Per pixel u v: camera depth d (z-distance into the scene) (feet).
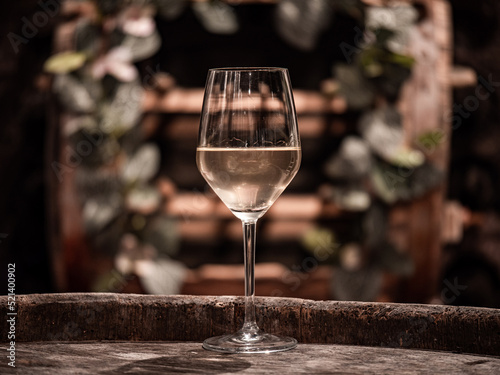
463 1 7.67
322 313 3.01
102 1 5.45
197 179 5.19
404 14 5.44
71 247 5.46
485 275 7.72
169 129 5.17
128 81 5.29
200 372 2.60
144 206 5.24
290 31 5.14
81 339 3.05
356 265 5.30
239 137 2.79
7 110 7.68
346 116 5.21
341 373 2.58
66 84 5.43
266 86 2.82
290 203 5.14
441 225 5.46
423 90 5.40
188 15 5.17
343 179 5.20
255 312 3.08
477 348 2.85
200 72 5.17
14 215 7.72
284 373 2.59
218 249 5.18
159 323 3.06
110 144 5.30
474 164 7.73
